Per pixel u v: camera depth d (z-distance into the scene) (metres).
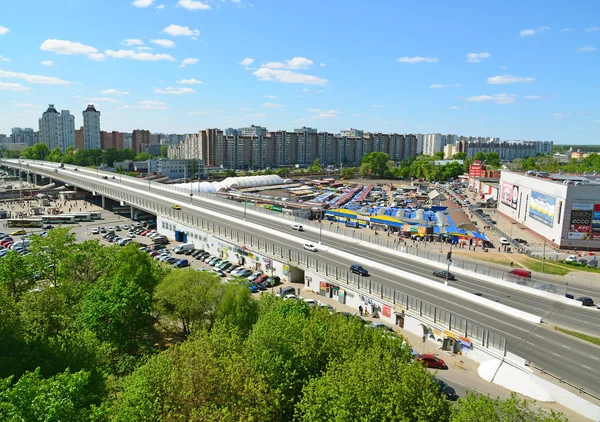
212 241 117.69
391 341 45.72
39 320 53.12
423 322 68.50
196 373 36.44
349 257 99.50
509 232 155.75
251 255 105.19
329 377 36.69
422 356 60.06
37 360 43.16
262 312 58.88
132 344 58.25
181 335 66.50
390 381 34.28
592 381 50.75
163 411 34.06
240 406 35.00
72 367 42.56
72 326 56.34
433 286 82.25
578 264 112.00
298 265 93.44
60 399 28.33
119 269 72.56
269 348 43.09
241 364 39.16
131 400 33.69
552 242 135.38
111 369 48.50
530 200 157.00
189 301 62.56
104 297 58.69
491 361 58.09
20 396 27.66
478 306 73.06
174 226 134.12
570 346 59.62
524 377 53.66
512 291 81.62
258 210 154.00
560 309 73.06
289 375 41.66
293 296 81.50
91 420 29.95
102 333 56.00
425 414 31.98
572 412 48.06
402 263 96.94
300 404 37.34
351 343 45.69
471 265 97.12
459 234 138.00
